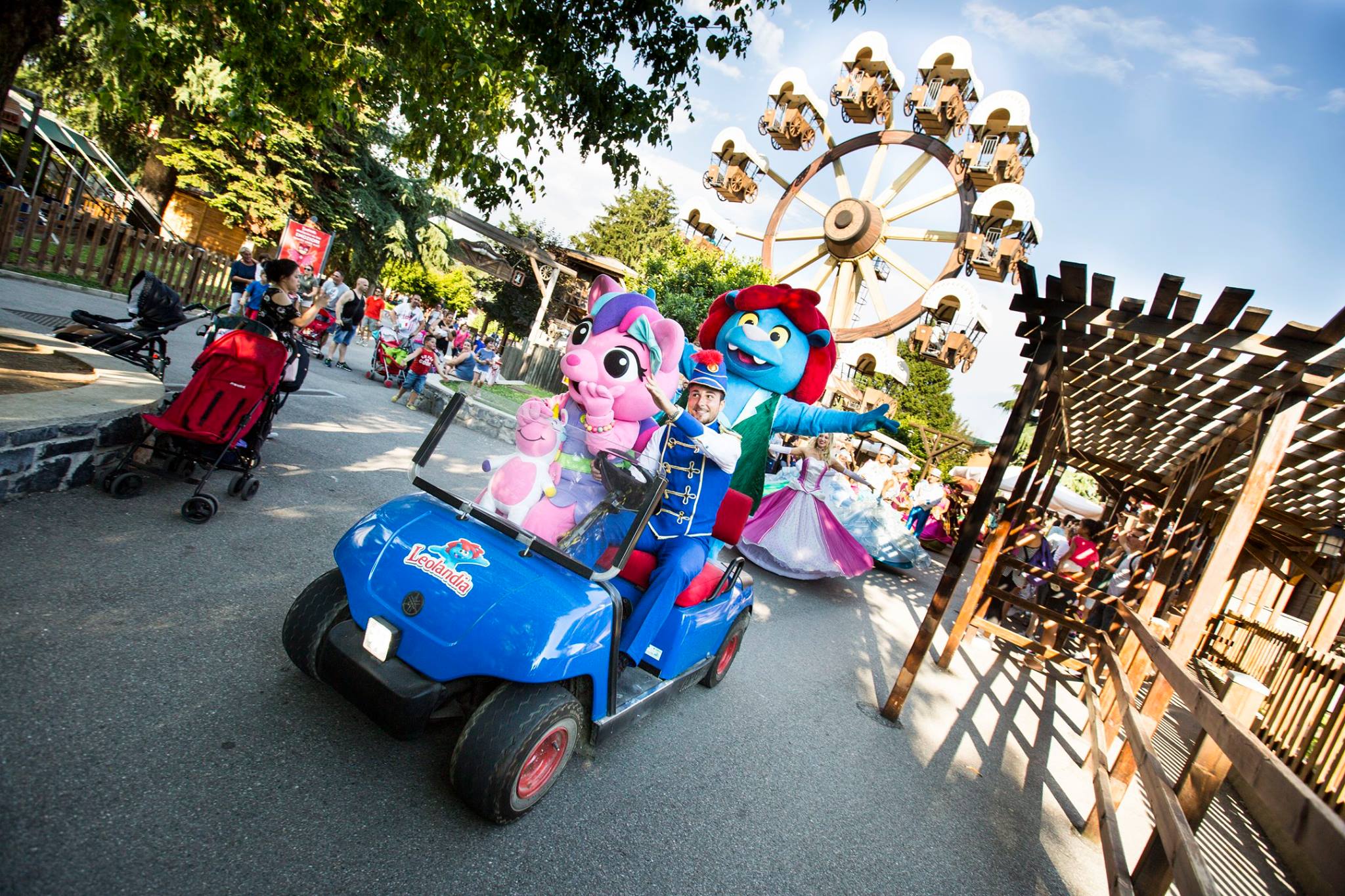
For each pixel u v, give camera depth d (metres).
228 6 5.14
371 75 5.92
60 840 1.99
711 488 3.79
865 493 12.23
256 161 20.38
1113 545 12.23
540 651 2.56
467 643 2.56
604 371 3.43
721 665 4.74
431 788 2.80
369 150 23.23
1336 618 7.41
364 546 2.86
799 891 2.97
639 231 52.41
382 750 2.90
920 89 23.70
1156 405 5.86
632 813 3.11
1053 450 9.77
